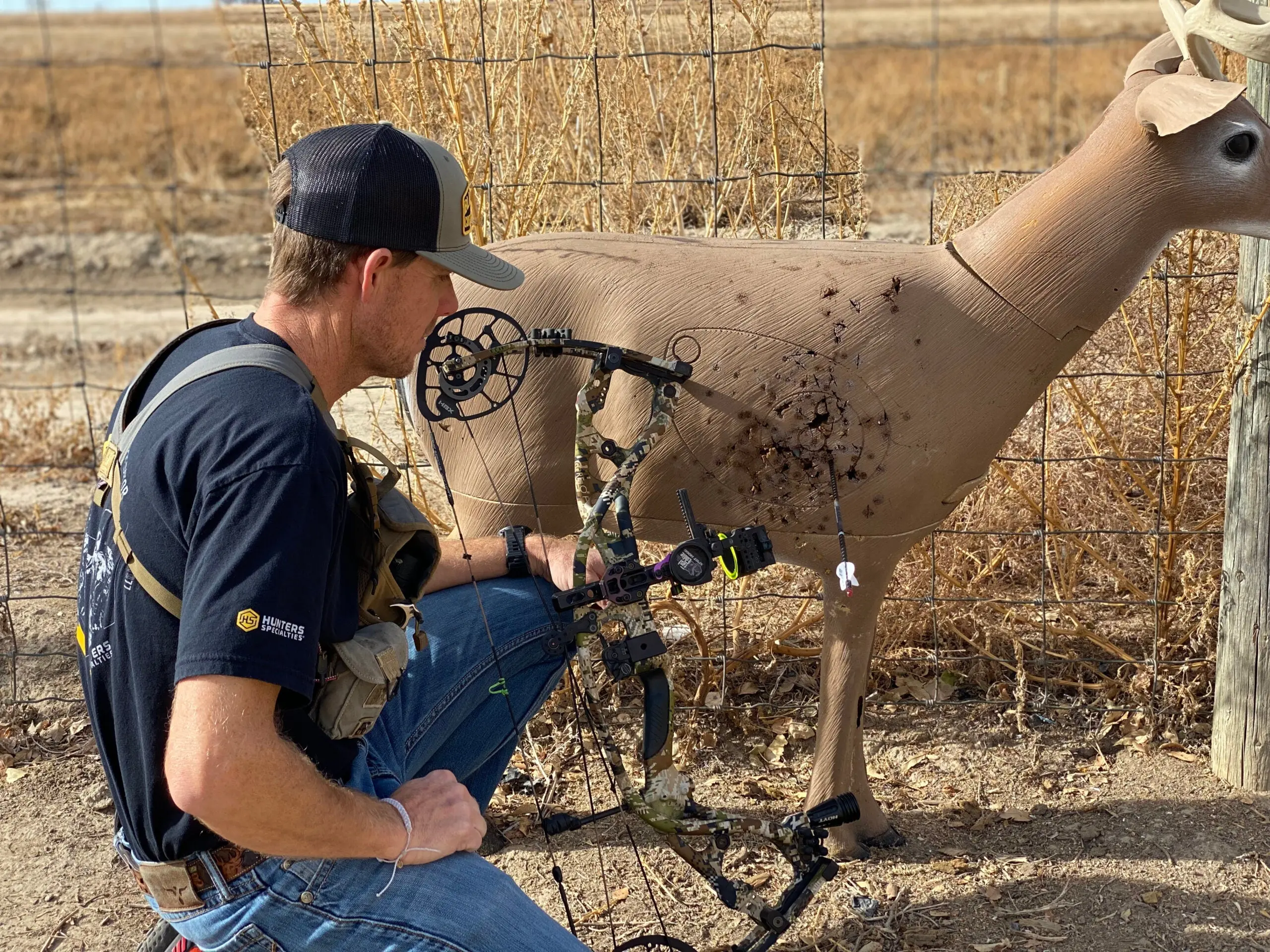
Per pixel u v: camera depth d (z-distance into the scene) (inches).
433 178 69.2
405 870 71.1
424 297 71.7
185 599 62.7
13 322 320.2
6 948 103.8
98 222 402.6
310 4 139.6
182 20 1180.5
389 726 86.7
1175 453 129.7
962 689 139.7
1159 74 95.1
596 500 86.7
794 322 92.1
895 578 140.6
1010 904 105.7
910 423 92.2
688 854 83.0
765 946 84.1
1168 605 136.7
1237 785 121.0
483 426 97.3
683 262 95.4
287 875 70.1
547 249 98.0
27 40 1023.0
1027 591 150.0
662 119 151.3
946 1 929.5
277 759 62.9
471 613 91.4
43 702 138.2
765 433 92.3
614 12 134.8
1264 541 114.9
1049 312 92.6
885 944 101.4
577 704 132.6
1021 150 417.1
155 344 299.7
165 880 70.7
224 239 375.6
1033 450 142.3
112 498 67.7
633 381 93.1
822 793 107.2
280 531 62.4
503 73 127.6
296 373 67.5
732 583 148.8
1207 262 133.2
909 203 360.8
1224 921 103.0
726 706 134.4
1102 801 120.0
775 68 143.6
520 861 114.0
